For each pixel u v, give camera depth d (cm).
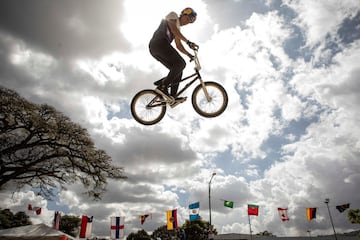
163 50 448
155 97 475
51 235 1228
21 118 1878
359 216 2992
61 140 1938
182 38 440
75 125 2059
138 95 494
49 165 2045
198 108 493
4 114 1802
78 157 2030
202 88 484
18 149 1906
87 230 1603
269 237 4528
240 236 4669
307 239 4347
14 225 5094
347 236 4206
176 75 455
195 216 1806
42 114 1986
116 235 1741
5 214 5097
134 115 498
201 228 4869
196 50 457
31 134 1933
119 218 1797
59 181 2061
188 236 4825
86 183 2123
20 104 1828
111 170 2158
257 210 1828
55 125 1909
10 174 1862
